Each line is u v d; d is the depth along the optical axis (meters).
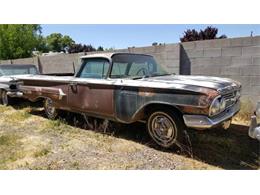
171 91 3.54
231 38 6.21
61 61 10.99
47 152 3.91
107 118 4.43
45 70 12.08
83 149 4.03
